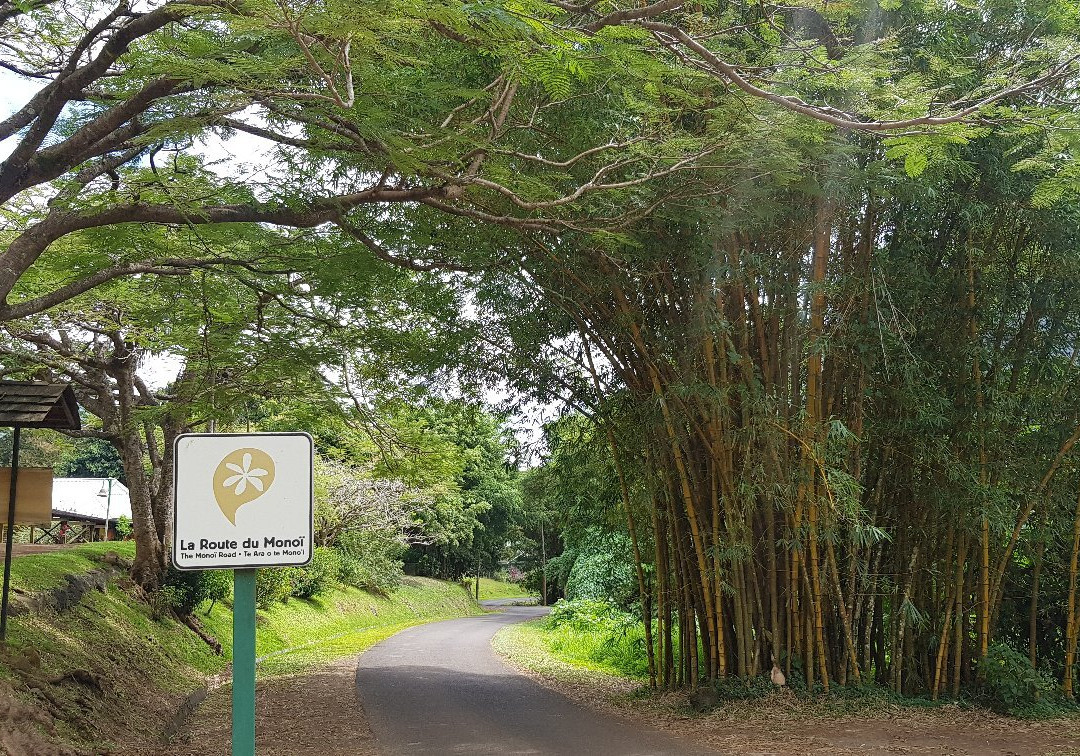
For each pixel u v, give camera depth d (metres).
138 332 13.95
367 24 5.23
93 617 12.47
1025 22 8.67
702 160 7.44
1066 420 9.97
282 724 9.51
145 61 6.49
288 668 15.34
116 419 16.16
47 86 7.72
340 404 13.11
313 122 7.06
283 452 2.59
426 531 35.78
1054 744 7.92
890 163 8.66
